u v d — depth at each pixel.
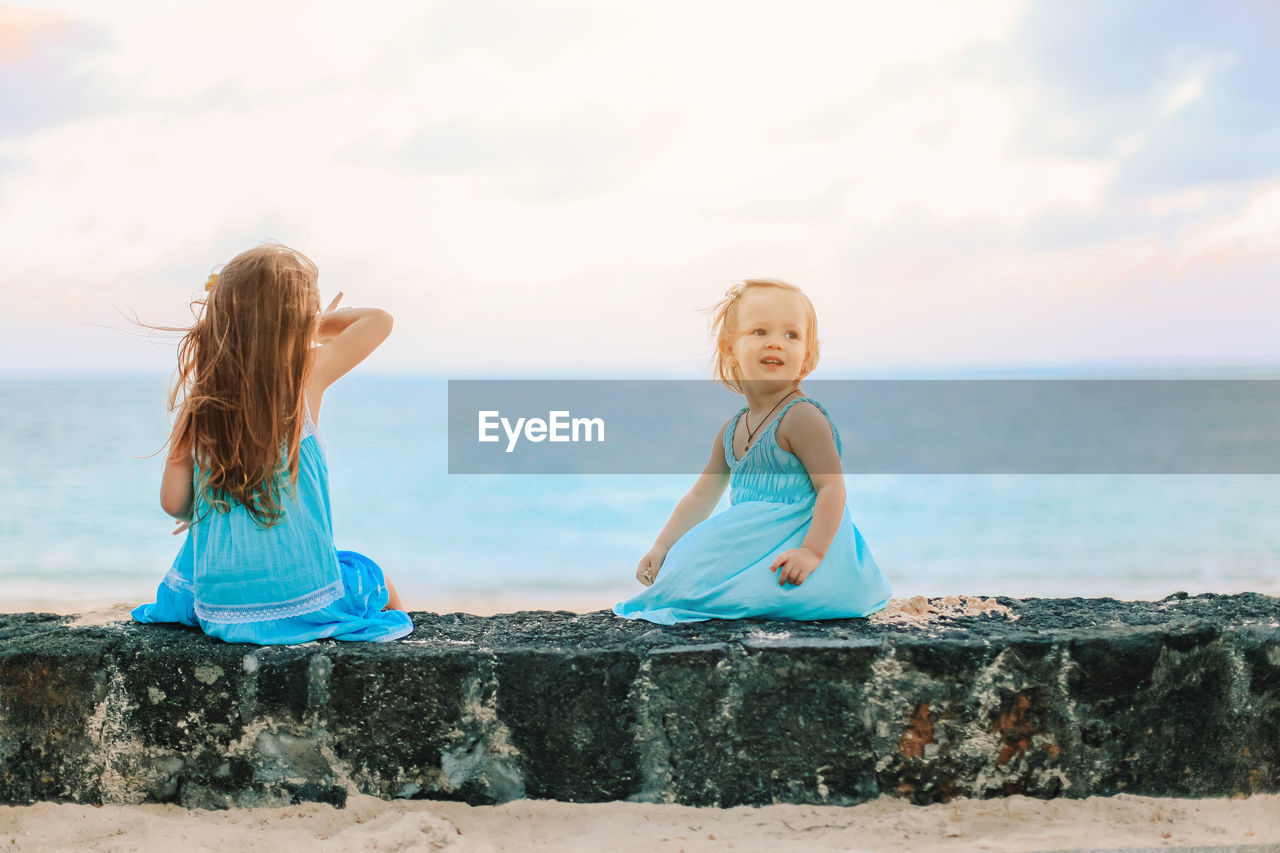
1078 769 2.22
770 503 2.64
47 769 2.23
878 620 2.48
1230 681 2.25
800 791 2.22
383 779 2.23
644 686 2.21
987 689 2.21
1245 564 7.80
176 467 2.37
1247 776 2.25
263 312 2.31
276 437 2.31
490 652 2.23
